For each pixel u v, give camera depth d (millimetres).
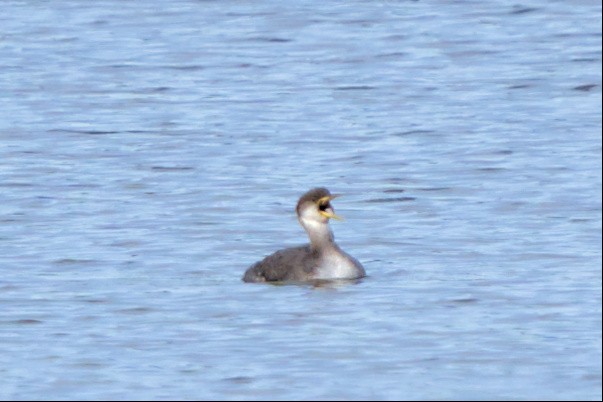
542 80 41906
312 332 20547
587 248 24984
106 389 18547
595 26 49500
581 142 34125
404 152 33500
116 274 23797
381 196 29531
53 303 22109
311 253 23359
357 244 25812
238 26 50562
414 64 44656
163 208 28516
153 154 33625
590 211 27688
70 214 28109
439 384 18562
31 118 37938
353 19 51250
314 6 53500
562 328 20672
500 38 48125
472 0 54094
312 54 46375
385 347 19938
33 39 49062
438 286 22781
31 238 26234
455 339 20188
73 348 20094
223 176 31344
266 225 27188
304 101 39625
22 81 42781
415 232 26594
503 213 27812
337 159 32875
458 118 37125
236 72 43875
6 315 21531
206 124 36969
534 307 21625
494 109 38156
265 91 41031
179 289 22828
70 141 35219
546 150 33375
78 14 53156
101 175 31594
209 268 24234
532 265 24016
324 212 23234
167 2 54844
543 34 48656
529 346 19969
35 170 32094
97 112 38656
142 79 42938
